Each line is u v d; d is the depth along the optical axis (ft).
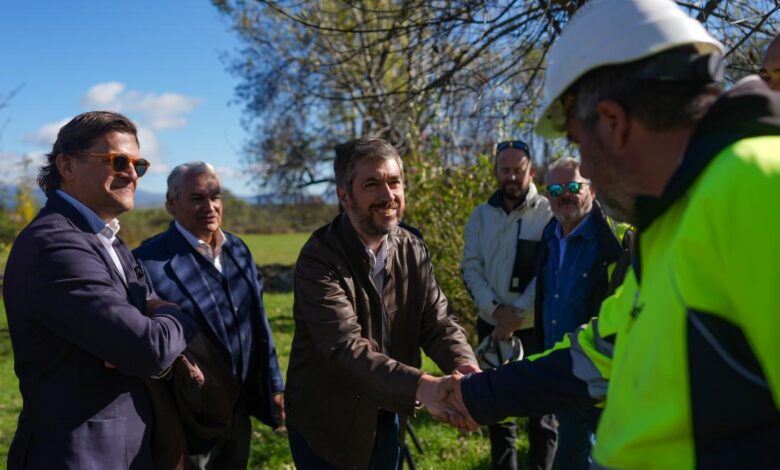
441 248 21.17
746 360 3.07
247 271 11.09
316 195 60.59
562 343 5.62
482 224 13.89
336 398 8.10
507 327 12.77
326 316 7.63
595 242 10.53
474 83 15.67
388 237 8.43
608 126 3.73
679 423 3.21
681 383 3.19
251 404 11.03
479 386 6.02
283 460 15.31
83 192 7.27
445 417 6.52
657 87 3.56
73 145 7.22
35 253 6.70
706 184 3.21
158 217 109.29
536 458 12.32
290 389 8.55
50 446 6.66
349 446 8.09
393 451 8.77
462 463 14.44
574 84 4.00
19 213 66.59
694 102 3.56
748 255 2.96
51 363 6.76
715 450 3.17
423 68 16.79
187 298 10.09
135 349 6.77
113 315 6.72
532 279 13.19
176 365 8.23
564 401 5.44
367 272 8.04
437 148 21.48
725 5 11.89
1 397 23.20
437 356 8.54
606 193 3.93
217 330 10.11
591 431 9.39
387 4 21.97
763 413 3.08
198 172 10.53
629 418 3.47
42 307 6.62
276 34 41.47
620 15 3.73
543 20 13.67
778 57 7.06
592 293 10.41
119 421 6.97
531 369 5.64
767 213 2.95
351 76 29.30
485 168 20.89
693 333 3.15
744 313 3.00
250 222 150.51
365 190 7.84
